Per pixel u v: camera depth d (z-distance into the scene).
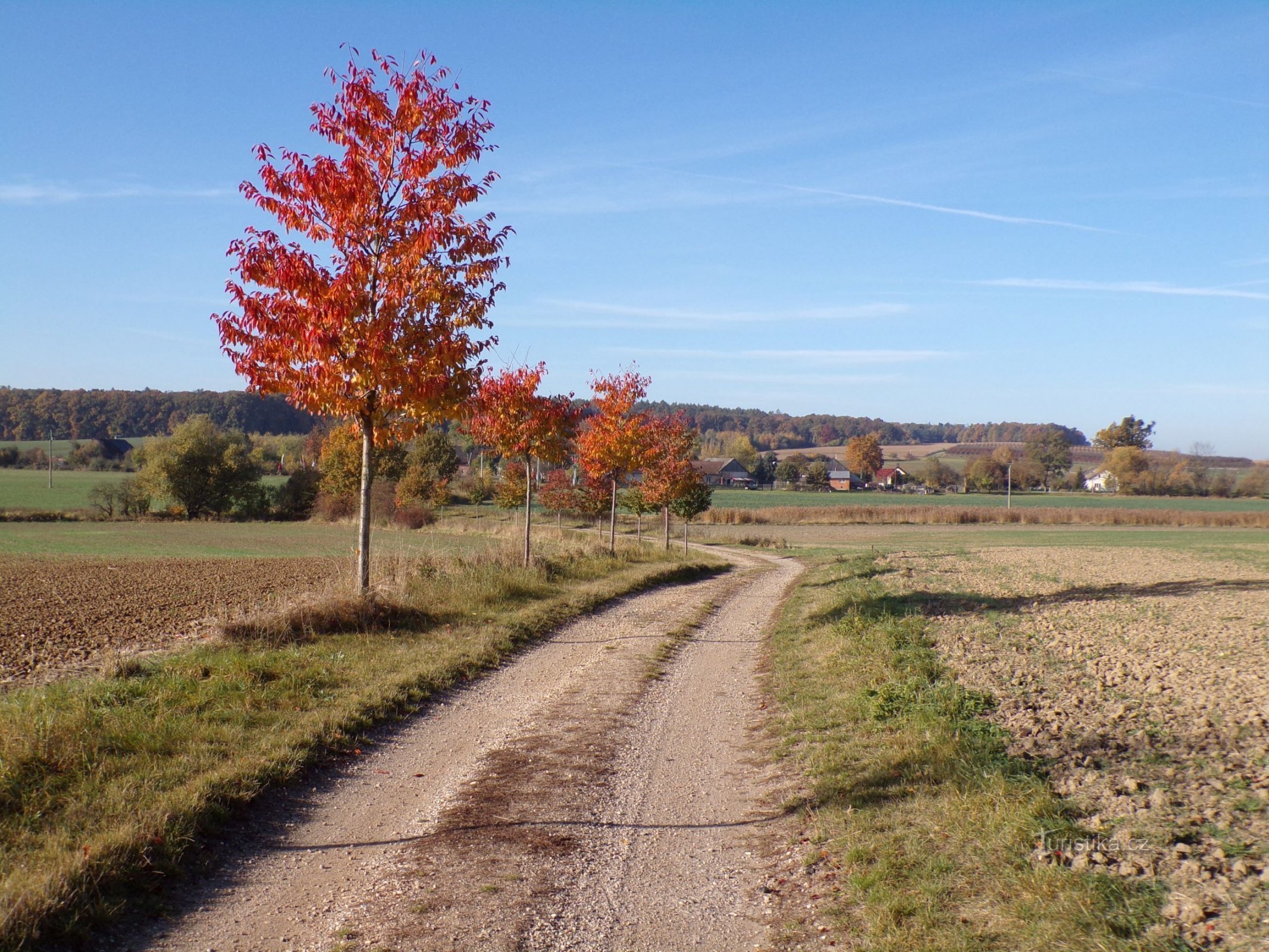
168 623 15.64
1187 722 7.39
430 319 13.09
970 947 4.07
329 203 12.24
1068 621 14.35
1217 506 105.12
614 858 5.64
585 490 39.47
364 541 13.55
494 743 8.23
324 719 8.28
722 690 10.71
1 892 4.46
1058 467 147.50
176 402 148.62
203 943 4.43
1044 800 5.54
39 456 128.38
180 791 6.05
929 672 10.20
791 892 5.10
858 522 73.50
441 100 13.03
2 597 19.95
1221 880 4.33
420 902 4.94
